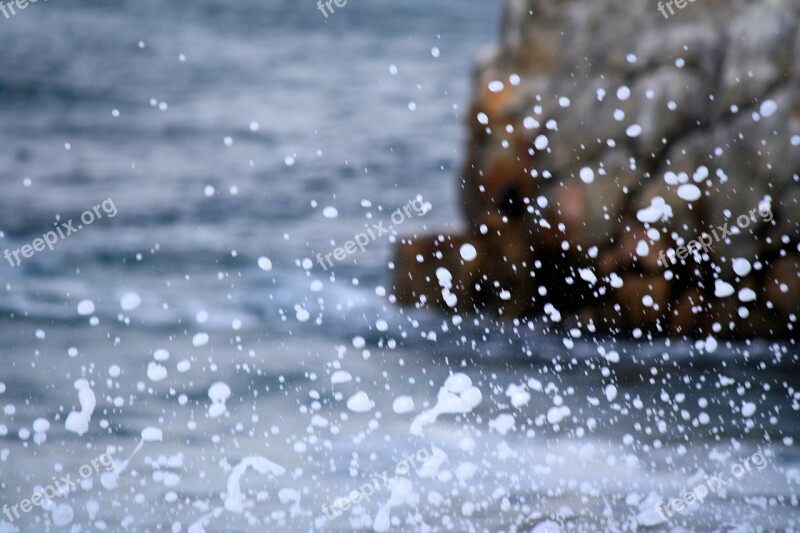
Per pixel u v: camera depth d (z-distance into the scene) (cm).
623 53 2227
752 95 2123
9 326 2028
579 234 2155
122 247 2798
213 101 5394
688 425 1483
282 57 6969
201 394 1600
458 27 9000
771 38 2134
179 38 7750
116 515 1127
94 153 4175
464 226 2412
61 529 1088
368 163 4012
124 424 1441
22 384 1639
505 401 1597
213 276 2517
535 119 2252
